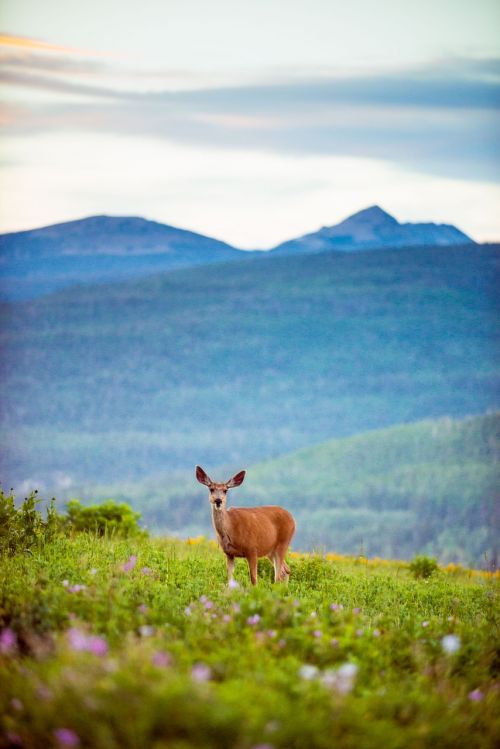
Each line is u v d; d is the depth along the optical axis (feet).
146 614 115.85
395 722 91.30
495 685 108.99
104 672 89.20
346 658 106.73
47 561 165.07
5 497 192.44
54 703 84.48
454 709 96.68
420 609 167.84
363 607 161.48
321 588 184.75
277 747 79.82
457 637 118.93
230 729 79.77
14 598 121.29
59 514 270.87
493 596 191.62
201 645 106.32
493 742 92.79
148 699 82.53
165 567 174.81
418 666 110.11
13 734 83.15
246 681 90.99
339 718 85.66
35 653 102.06
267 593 133.80
